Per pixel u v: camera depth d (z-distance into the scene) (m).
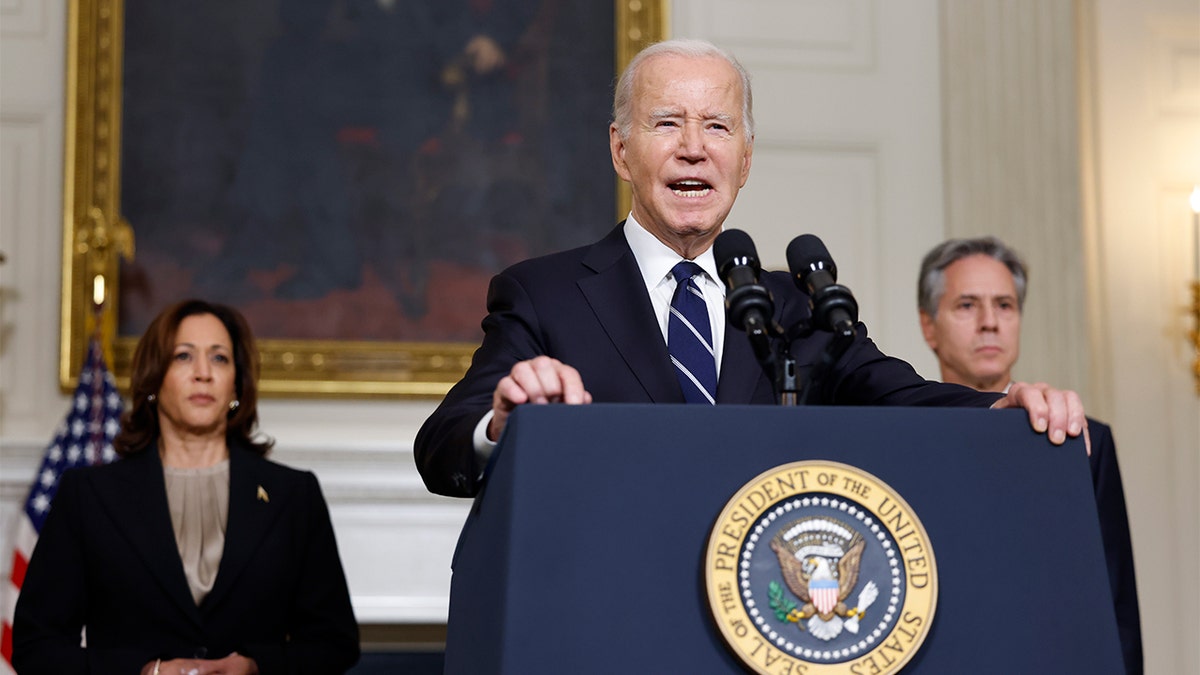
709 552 2.80
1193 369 11.95
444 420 3.51
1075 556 2.98
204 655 6.68
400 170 11.62
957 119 12.02
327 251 11.43
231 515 7.00
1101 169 12.14
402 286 11.47
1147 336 11.98
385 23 11.77
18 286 10.98
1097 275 12.03
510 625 2.78
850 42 12.23
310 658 6.86
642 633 2.80
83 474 7.05
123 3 11.37
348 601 7.27
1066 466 3.03
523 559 2.81
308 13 11.68
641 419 2.91
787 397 3.48
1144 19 12.40
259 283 11.30
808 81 12.12
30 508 9.67
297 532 7.18
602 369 3.97
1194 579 11.63
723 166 4.18
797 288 4.05
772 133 11.98
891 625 2.83
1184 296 12.06
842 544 2.85
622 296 4.10
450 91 11.76
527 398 3.07
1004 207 11.90
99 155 11.11
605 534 2.84
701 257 4.29
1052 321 11.70
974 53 12.12
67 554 6.83
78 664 6.48
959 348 7.67
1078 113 12.18
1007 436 3.03
